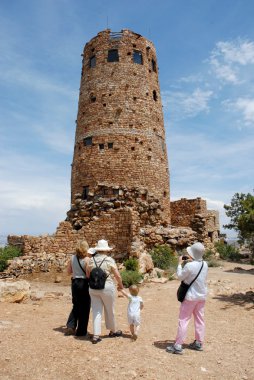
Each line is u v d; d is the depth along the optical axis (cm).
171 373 666
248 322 1063
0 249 2741
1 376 627
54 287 2036
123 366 689
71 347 780
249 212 2277
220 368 700
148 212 2909
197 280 776
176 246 2594
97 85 3228
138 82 3244
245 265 2906
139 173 3033
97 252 870
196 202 3669
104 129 3098
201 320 801
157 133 3262
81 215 2920
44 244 2661
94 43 3353
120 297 1501
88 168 3077
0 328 895
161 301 1395
